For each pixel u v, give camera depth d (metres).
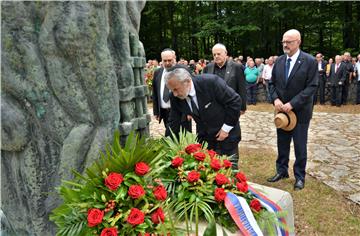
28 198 1.96
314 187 3.79
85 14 1.71
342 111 9.55
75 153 1.87
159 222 1.54
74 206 1.57
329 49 20.64
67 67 1.78
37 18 1.73
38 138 1.91
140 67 2.19
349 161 4.82
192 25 23.89
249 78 11.30
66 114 1.86
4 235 2.15
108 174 1.61
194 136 2.27
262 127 7.50
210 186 1.84
